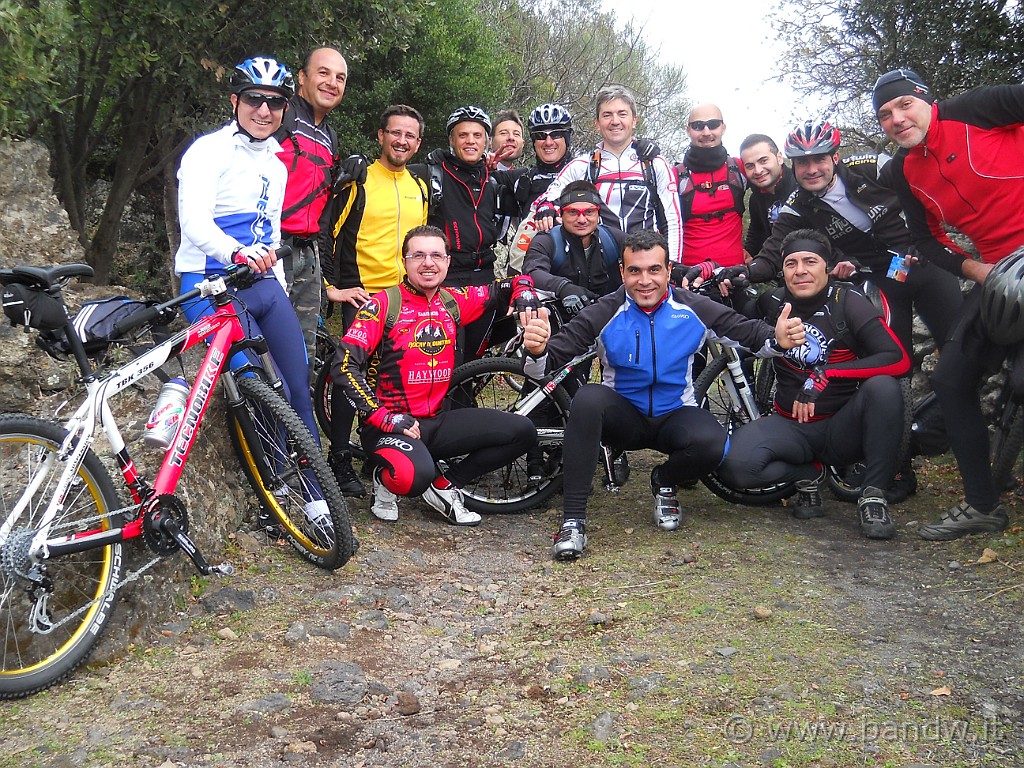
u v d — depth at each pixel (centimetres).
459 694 268
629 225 502
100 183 849
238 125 366
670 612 320
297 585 347
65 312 282
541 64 1627
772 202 533
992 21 821
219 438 397
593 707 255
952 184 363
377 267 478
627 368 412
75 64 568
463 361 476
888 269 445
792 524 425
